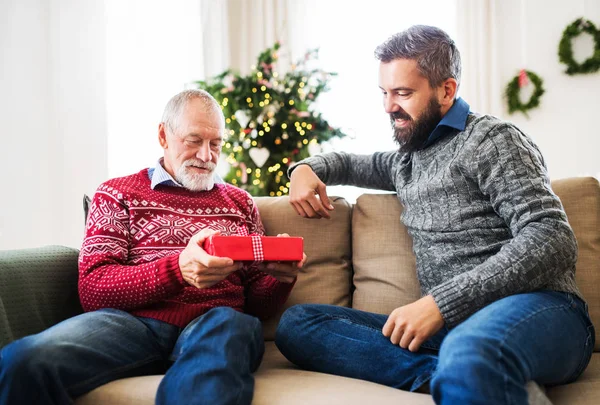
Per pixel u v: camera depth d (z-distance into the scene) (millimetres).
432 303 1286
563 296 1329
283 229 1882
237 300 1670
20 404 1175
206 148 1699
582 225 1660
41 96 3758
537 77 4230
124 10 4043
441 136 1589
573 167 4254
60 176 3816
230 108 3402
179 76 4207
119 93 4016
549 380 1242
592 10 4199
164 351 1493
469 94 4238
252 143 3359
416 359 1307
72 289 1701
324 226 1878
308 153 3410
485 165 1454
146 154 4090
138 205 1651
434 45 1564
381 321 1525
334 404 1158
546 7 4270
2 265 1497
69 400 1223
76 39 3846
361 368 1371
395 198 1848
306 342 1447
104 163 3895
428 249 1548
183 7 4223
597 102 4203
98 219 1618
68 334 1287
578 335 1288
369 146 4379
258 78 3459
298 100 3469
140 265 1494
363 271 1815
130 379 1334
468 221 1485
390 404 1156
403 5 4379
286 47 4469
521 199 1369
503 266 1272
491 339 1070
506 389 1013
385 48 1605
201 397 1144
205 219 1696
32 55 3723
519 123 4312
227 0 4461
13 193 3635
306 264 1856
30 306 1541
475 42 4238
